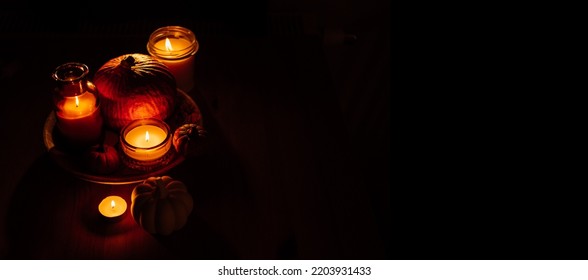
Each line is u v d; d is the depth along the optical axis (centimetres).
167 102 104
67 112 99
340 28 153
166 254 97
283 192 105
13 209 99
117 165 101
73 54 119
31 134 107
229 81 119
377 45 161
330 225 102
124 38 123
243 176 106
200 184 104
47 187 102
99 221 99
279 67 122
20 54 118
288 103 117
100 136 106
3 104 111
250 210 102
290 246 99
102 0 136
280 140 111
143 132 104
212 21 140
